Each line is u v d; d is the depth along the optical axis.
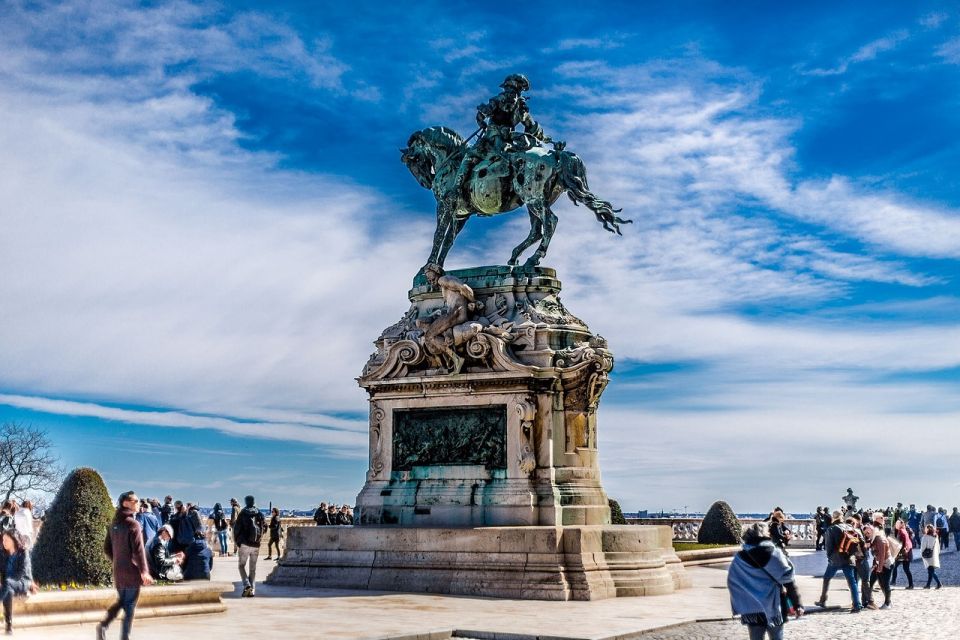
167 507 27.67
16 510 18.12
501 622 17.06
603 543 22.11
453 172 26.66
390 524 24.06
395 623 16.70
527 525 22.62
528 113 26.98
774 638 11.66
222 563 33.56
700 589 23.81
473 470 23.67
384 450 24.73
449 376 24.06
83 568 17.75
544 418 23.62
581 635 15.59
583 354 23.97
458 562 21.95
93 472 18.50
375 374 24.95
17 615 14.59
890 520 46.38
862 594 21.89
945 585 29.61
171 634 14.86
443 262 26.25
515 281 24.80
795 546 50.62
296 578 23.33
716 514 41.03
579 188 25.19
